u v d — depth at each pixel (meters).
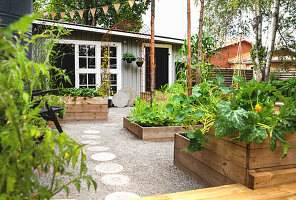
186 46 4.04
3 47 0.59
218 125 1.45
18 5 2.02
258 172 1.37
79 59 7.52
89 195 1.65
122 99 7.85
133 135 3.75
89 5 13.54
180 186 1.85
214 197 1.20
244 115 1.37
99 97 5.11
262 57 5.68
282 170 1.42
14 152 0.66
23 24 0.54
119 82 8.09
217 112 1.45
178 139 2.25
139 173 2.12
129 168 2.24
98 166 2.27
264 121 1.46
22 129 0.69
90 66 7.71
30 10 2.24
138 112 3.90
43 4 9.30
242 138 1.37
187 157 2.08
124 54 7.95
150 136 3.40
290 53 5.82
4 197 0.63
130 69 8.33
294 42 5.67
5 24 1.90
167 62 9.04
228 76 7.74
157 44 8.60
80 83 7.54
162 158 2.58
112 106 7.97
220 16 5.77
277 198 1.19
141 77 8.53
